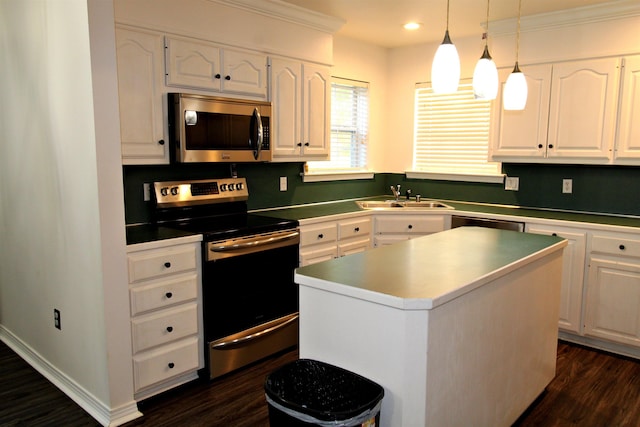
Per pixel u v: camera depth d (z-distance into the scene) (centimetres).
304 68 364
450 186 459
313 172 424
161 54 276
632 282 307
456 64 209
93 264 233
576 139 349
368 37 438
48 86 248
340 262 212
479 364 196
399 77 481
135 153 270
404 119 483
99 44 217
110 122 225
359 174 470
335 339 182
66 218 249
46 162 259
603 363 309
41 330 293
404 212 393
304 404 171
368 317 171
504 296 209
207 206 336
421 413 165
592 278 323
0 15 282
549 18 350
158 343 255
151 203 308
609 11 325
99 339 237
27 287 300
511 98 230
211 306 276
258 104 329
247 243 288
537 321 245
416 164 483
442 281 179
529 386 245
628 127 327
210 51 300
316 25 366
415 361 162
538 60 361
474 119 440
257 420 245
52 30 237
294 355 322
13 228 306
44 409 255
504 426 223
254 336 297
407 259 217
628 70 324
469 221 382
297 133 364
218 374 284
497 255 224
